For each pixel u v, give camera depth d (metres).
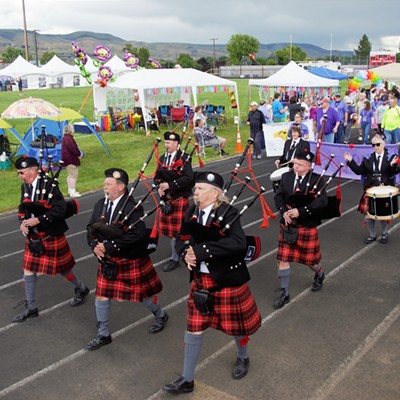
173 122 19.23
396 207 5.91
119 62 31.36
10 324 4.49
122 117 18.38
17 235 7.27
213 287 3.28
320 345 3.92
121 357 3.87
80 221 7.80
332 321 4.30
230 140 15.72
